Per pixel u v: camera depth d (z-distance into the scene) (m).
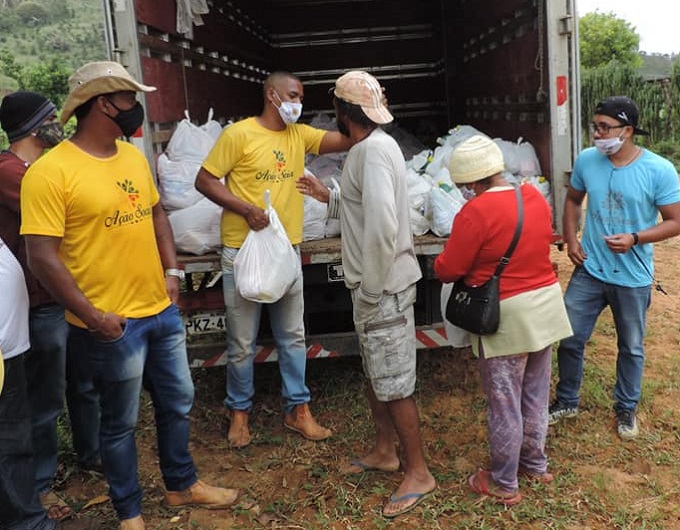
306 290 3.83
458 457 3.33
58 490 3.25
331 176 4.52
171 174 3.59
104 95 2.33
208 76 4.93
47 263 2.28
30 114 2.76
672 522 2.80
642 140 15.44
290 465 3.36
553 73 3.56
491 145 2.67
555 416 3.57
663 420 3.61
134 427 2.68
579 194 3.45
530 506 2.91
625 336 3.35
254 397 4.13
